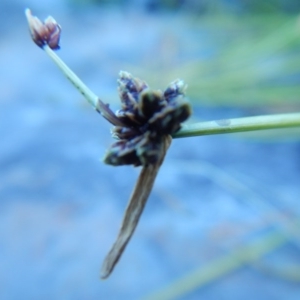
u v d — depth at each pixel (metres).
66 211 0.16
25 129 0.21
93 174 0.17
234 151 0.19
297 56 0.23
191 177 0.17
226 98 0.20
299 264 0.14
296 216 0.15
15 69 0.27
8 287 0.13
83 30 0.34
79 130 0.20
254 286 0.13
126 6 0.40
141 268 0.14
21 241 0.15
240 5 0.31
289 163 0.18
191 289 0.13
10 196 0.16
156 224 0.15
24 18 0.36
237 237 0.14
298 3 0.29
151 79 0.23
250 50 0.23
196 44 0.28
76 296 0.13
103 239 0.15
